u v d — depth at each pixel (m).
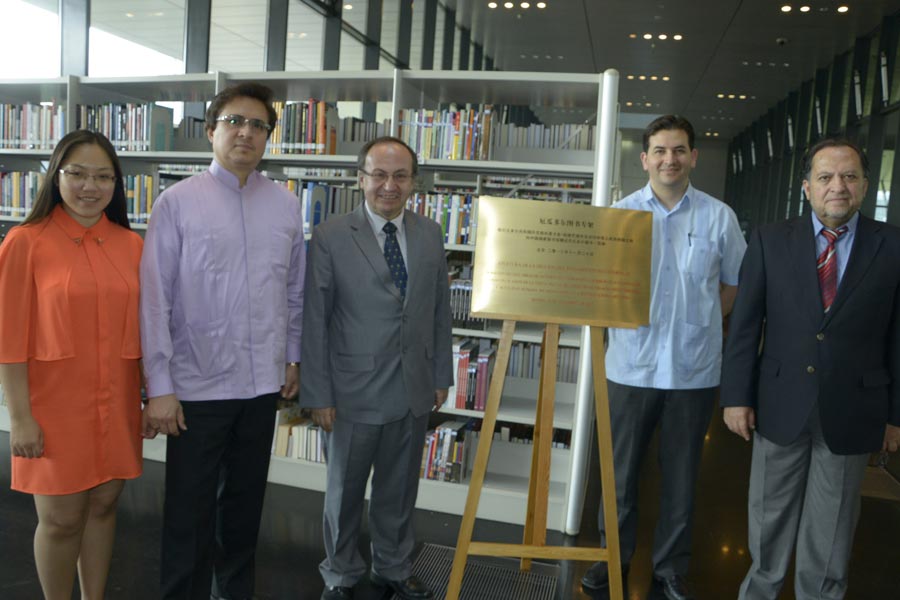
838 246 2.19
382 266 2.42
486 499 3.51
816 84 12.68
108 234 2.07
